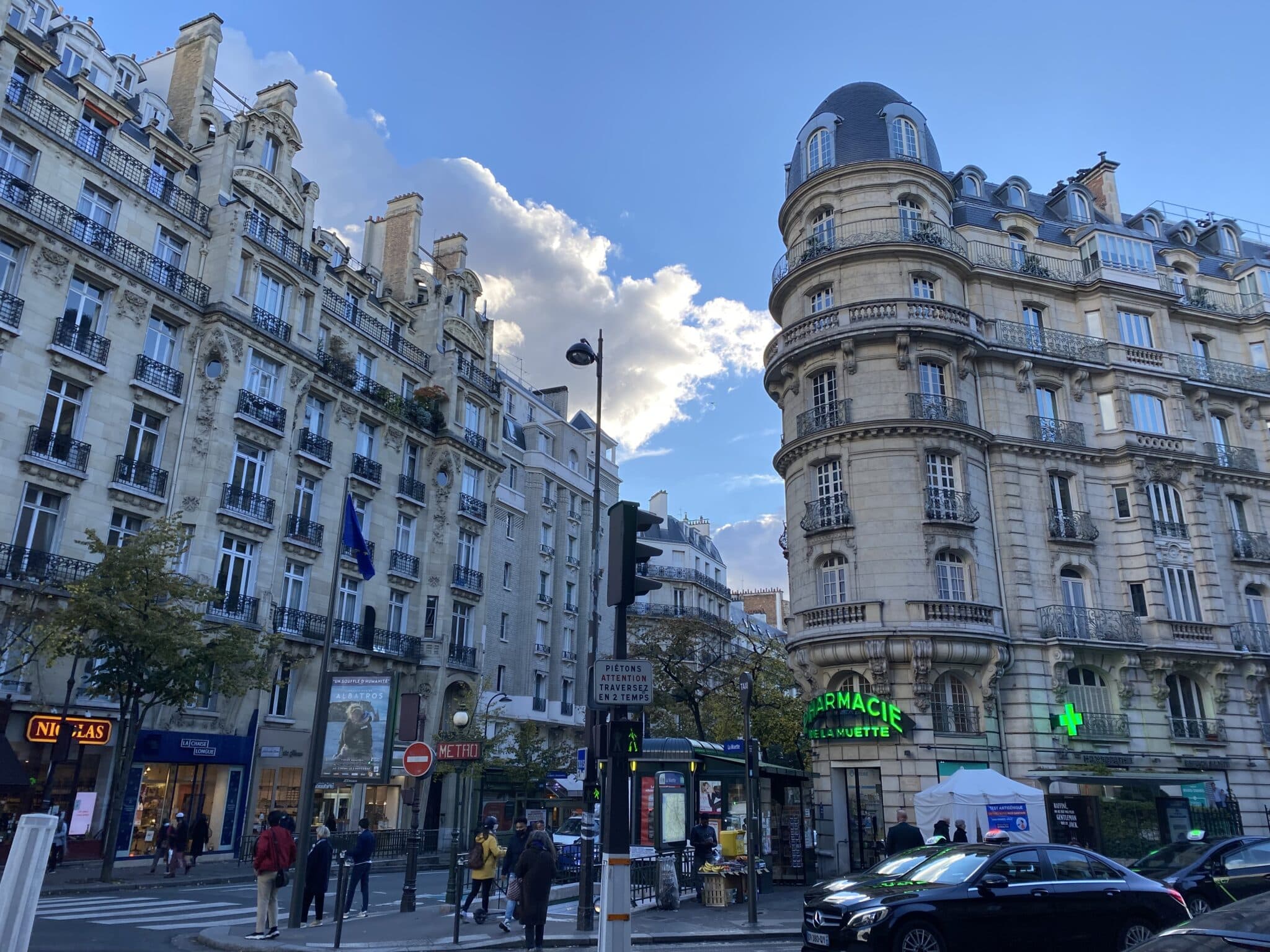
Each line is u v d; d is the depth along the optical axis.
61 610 22.75
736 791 24.16
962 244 34.34
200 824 26.00
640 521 9.78
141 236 30.34
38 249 26.48
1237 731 31.80
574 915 17.64
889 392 31.05
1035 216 37.22
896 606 28.72
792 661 31.03
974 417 32.31
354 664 35.78
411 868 18.00
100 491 27.48
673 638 44.59
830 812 28.70
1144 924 11.88
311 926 15.52
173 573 24.72
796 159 36.72
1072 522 32.28
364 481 37.69
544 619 52.59
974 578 29.81
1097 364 34.31
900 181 33.62
